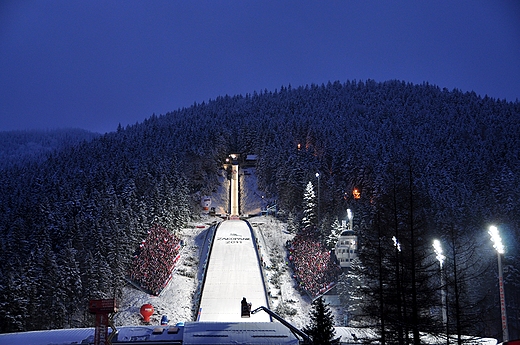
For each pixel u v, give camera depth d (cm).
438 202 12156
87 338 5222
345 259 10381
